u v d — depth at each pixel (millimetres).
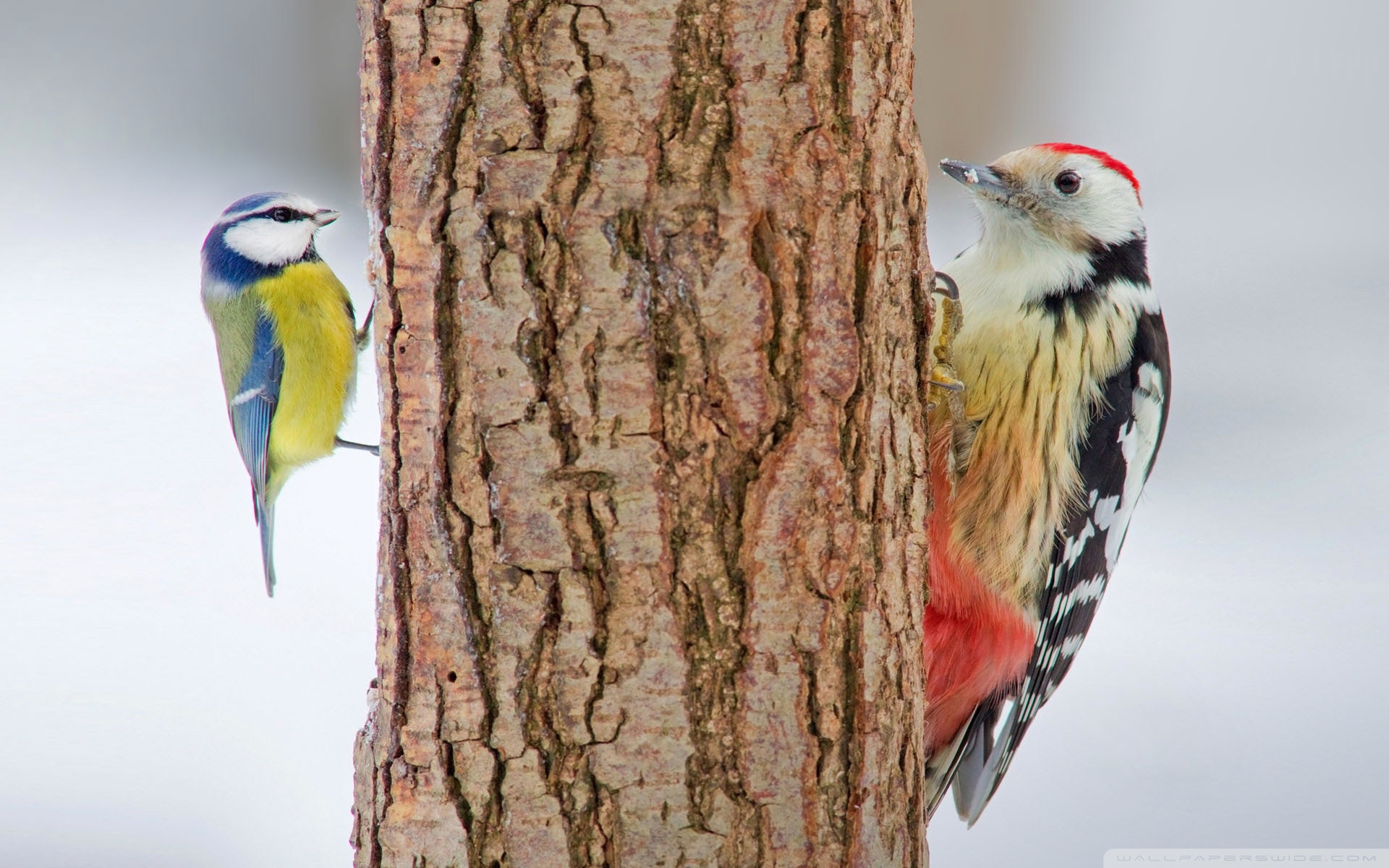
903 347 4418
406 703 4180
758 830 4059
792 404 4043
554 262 3916
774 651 4055
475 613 4051
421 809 4145
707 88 3932
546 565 3988
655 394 3947
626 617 3982
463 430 4023
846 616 4191
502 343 3957
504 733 4039
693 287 3932
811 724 4109
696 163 3924
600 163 3891
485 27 3912
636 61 3883
